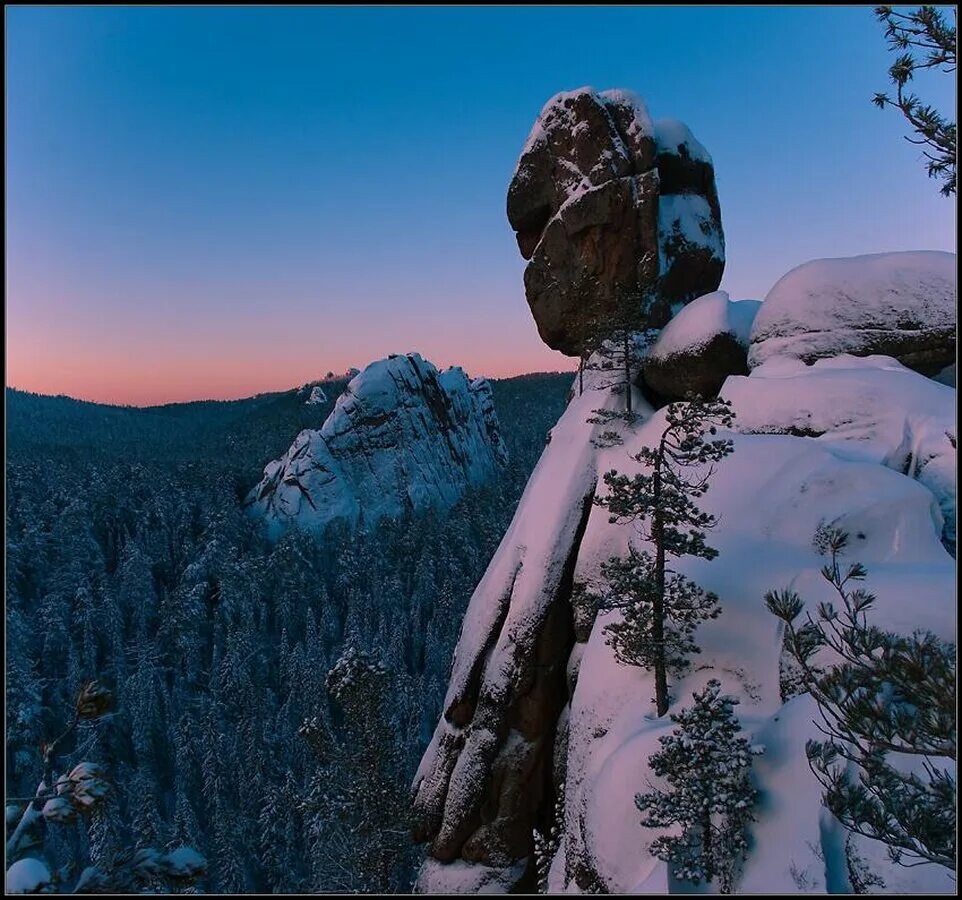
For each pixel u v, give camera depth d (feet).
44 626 244.83
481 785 95.55
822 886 36.55
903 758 37.91
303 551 347.15
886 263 94.63
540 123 141.69
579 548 99.76
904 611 47.50
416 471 452.76
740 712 53.83
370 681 80.18
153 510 339.57
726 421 53.21
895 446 72.79
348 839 87.97
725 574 63.72
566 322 140.87
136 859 22.57
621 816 49.96
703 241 135.95
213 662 249.14
